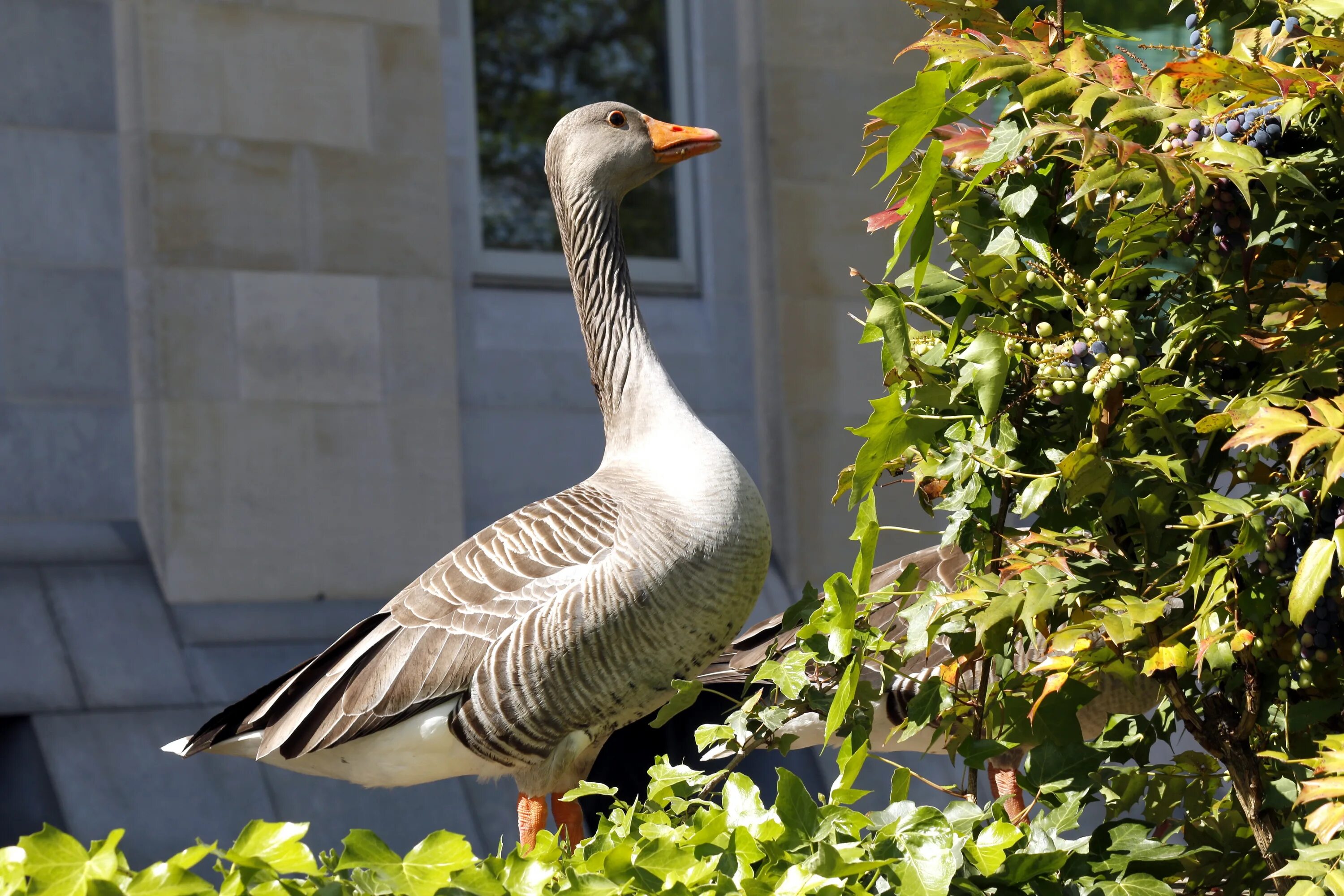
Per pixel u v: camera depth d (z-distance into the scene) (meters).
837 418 9.15
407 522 7.82
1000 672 2.93
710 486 3.85
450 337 8.06
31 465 7.03
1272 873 2.53
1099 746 3.03
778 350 9.04
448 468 7.97
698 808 2.91
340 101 7.85
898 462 2.98
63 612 6.73
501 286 8.71
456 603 3.86
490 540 3.97
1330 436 2.07
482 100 8.73
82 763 6.23
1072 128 2.25
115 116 7.41
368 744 3.98
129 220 7.37
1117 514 2.58
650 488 3.88
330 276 7.74
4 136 7.12
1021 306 2.57
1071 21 2.79
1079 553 2.62
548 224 8.94
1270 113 2.36
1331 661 2.51
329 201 7.77
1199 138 2.41
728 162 9.15
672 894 2.20
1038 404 2.77
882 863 2.28
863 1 9.45
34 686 6.40
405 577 7.79
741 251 9.14
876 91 9.47
